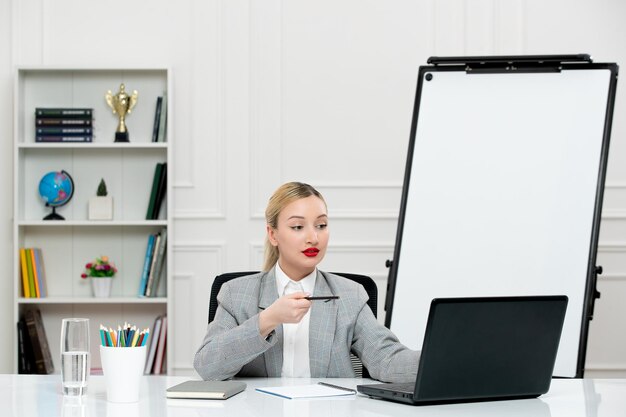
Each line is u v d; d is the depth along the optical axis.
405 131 4.52
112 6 4.54
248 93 4.54
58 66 4.36
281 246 2.13
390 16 4.54
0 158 4.50
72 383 1.76
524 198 3.50
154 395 1.77
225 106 4.54
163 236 4.40
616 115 4.48
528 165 3.52
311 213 2.11
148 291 4.39
